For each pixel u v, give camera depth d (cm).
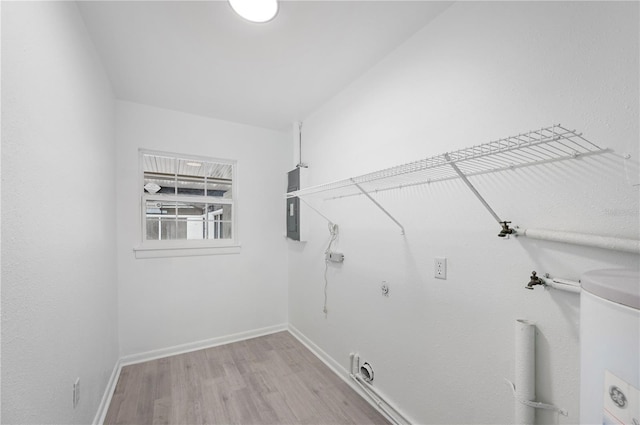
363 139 198
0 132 72
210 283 278
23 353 82
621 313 51
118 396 191
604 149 86
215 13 142
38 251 92
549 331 99
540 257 101
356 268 204
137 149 247
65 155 116
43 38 98
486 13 121
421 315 151
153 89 223
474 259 124
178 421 167
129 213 242
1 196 72
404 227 162
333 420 169
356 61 184
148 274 249
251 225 303
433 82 145
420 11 140
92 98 161
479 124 122
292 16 143
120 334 236
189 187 283
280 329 318
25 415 83
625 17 82
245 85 217
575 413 92
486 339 119
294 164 294
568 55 94
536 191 102
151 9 138
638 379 48
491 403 117
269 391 198
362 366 193
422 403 150
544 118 100
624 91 82
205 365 235
